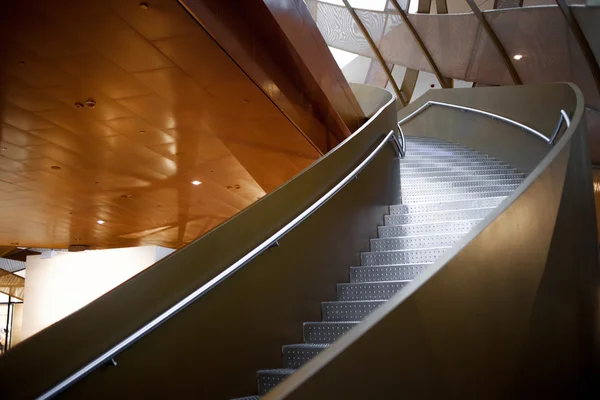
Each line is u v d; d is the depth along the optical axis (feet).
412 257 18.95
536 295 14.06
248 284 14.12
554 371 14.56
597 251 20.59
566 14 38.34
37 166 34.76
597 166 42.68
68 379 10.39
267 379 13.82
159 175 38.47
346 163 19.67
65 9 17.88
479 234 12.38
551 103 30.07
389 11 56.54
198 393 12.51
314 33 29.35
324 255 17.28
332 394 8.40
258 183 42.06
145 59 21.80
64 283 48.03
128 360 11.39
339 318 16.48
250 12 22.86
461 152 35.22
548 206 15.44
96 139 30.35
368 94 48.98
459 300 11.41
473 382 11.28
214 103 26.73
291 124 30.53
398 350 9.78
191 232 62.23
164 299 12.39
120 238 65.21
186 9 18.49
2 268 88.02
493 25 45.03
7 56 20.68
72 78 22.89
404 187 26.96
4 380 10.09
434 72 53.83
